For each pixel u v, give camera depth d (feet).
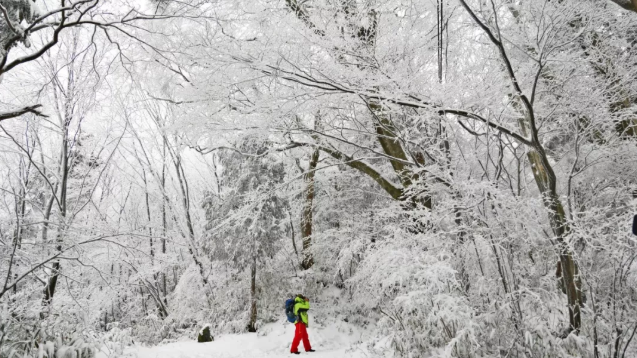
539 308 15.34
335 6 16.75
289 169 40.91
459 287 15.19
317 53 16.05
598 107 17.13
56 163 25.90
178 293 41.55
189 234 44.04
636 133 19.31
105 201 35.35
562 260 14.82
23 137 24.04
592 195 18.97
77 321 20.39
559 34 15.67
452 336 15.40
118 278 22.97
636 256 13.17
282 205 39.45
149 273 33.47
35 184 25.53
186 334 37.76
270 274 40.57
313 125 23.02
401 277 14.97
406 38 17.75
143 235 20.99
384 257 16.75
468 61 18.74
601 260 15.75
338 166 39.68
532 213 14.93
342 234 31.50
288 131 20.40
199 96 17.83
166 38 17.62
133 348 25.80
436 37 19.52
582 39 18.20
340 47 15.75
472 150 18.15
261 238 36.86
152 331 39.27
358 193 39.29
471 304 15.66
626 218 13.62
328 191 43.73
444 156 18.17
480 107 15.02
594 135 19.71
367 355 20.79
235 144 25.81
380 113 18.97
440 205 17.61
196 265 42.29
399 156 21.88
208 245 42.32
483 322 15.01
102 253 22.38
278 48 14.79
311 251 39.22
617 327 12.88
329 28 16.28
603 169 19.20
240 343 30.99
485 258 15.28
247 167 37.68
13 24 11.41
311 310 36.22
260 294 39.19
